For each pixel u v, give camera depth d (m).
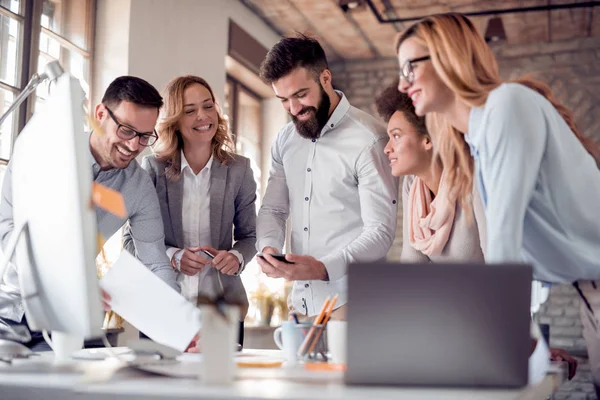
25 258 1.29
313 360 1.45
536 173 1.36
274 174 2.65
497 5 6.04
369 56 7.41
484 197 1.47
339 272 2.17
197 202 2.69
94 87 4.33
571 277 1.56
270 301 5.49
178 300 1.36
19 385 1.06
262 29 6.43
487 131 1.36
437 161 2.02
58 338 1.45
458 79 1.48
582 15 6.27
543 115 1.39
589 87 6.83
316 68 2.39
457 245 1.97
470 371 1.02
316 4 6.12
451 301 1.03
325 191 2.47
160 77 4.69
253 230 2.81
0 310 1.93
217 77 5.49
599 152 1.61
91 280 1.16
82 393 1.01
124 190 2.27
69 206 1.16
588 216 1.48
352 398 0.90
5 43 3.61
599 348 1.56
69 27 4.15
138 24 4.42
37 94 3.77
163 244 2.38
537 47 6.98
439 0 5.95
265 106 6.87
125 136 2.13
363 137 2.42
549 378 1.25
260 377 1.15
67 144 1.18
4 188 1.91
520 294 1.03
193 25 5.12
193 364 1.31
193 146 2.66
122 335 3.75
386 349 1.03
